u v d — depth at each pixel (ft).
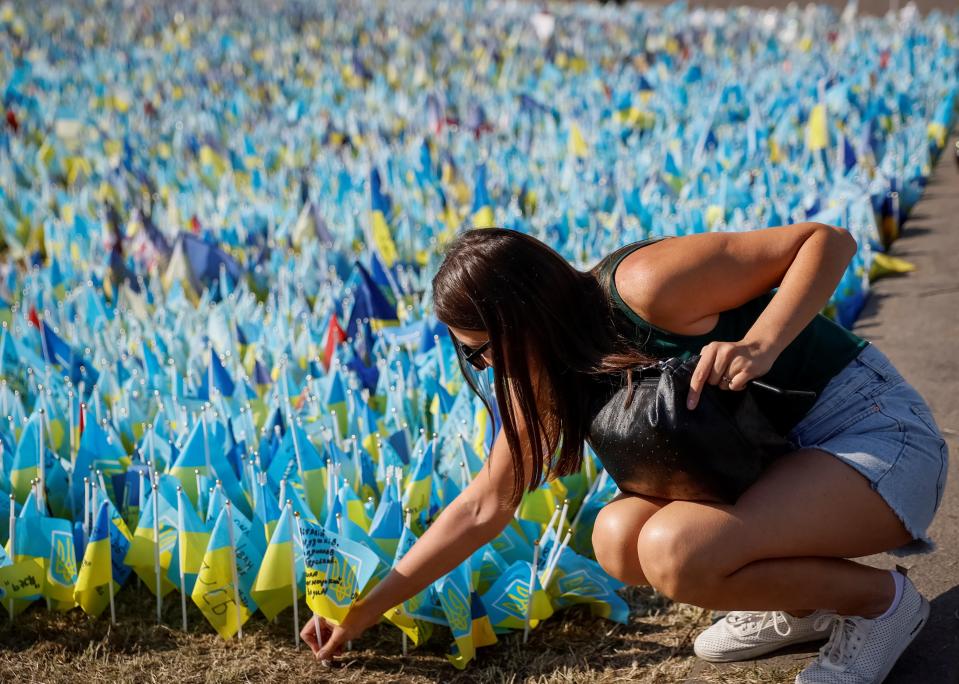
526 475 8.50
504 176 22.62
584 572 9.81
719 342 7.34
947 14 53.88
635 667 9.30
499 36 44.70
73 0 56.49
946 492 11.25
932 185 23.13
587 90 32.71
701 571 7.47
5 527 10.88
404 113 31.50
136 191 24.40
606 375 7.67
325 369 14.26
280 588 9.77
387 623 10.12
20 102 33.14
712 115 26.17
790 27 41.34
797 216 17.97
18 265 21.09
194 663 9.68
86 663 9.72
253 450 11.33
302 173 24.11
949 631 8.88
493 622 9.74
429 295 15.84
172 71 38.78
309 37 45.37
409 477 10.98
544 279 7.45
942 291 16.84
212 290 17.89
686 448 7.30
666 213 19.08
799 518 7.55
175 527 10.34
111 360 14.46
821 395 7.99
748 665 8.96
